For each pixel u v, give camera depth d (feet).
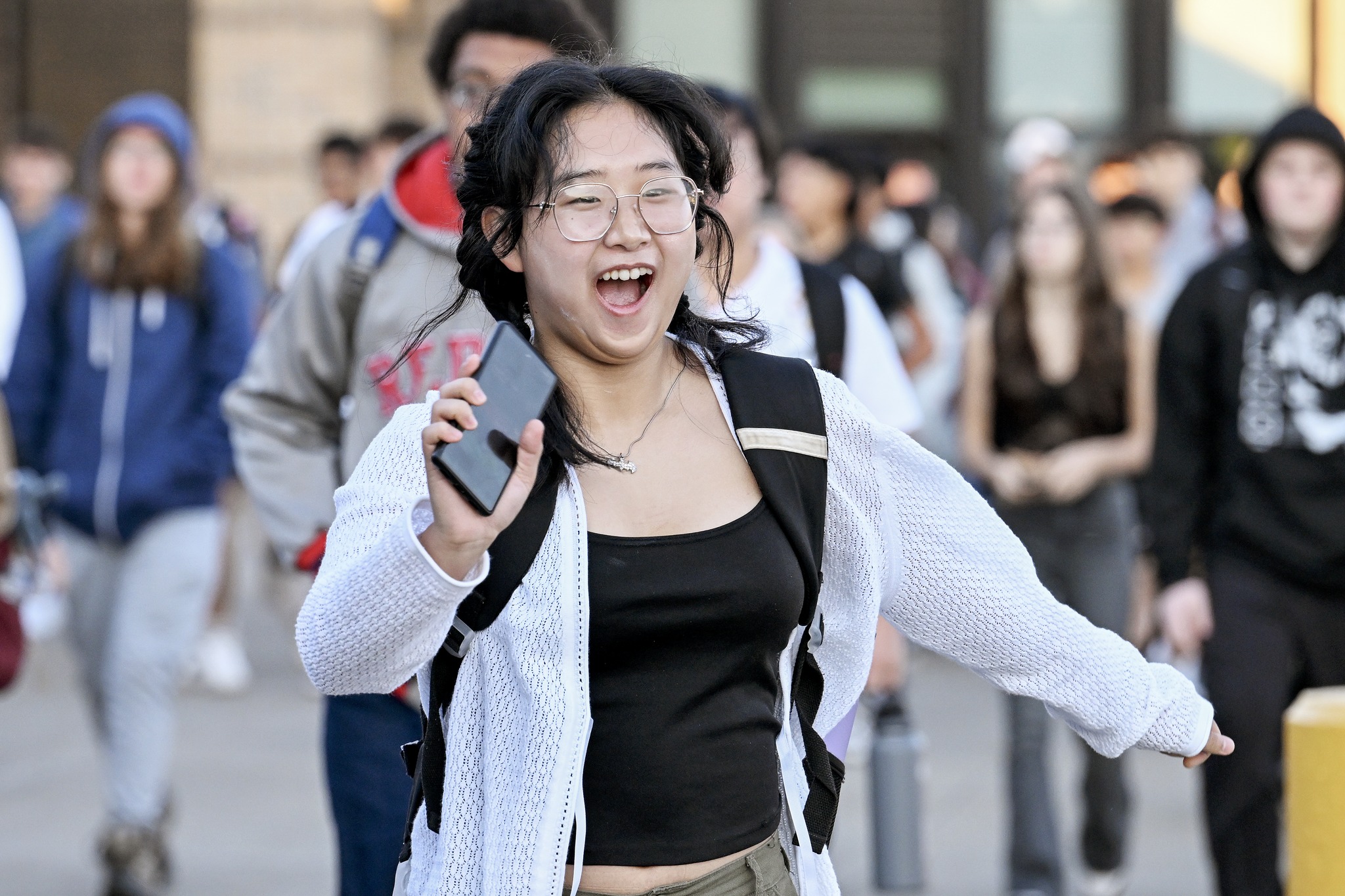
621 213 12.17
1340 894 18.01
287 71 64.75
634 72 12.53
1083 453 29.91
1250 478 23.99
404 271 18.65
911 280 45.11
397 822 17.76
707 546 12.18
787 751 12.81
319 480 19.42
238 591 58.29
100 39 69.36
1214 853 23.47
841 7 71.36
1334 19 71.20
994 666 13.62
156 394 29.78
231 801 35.06
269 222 64.85
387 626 11.41
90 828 33.50
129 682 28.99
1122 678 13.56
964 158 71.87
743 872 12.23
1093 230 30.37
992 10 71.61
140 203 30.30
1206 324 24.47
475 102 14.02
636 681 12.05
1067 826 33.81
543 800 11.68
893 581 13.42
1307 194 23.61
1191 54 71.77
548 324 12.54
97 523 29.14
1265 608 23.63
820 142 44.32
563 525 12.00
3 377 31.27
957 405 45.14
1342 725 18.07
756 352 13.26
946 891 29.27
